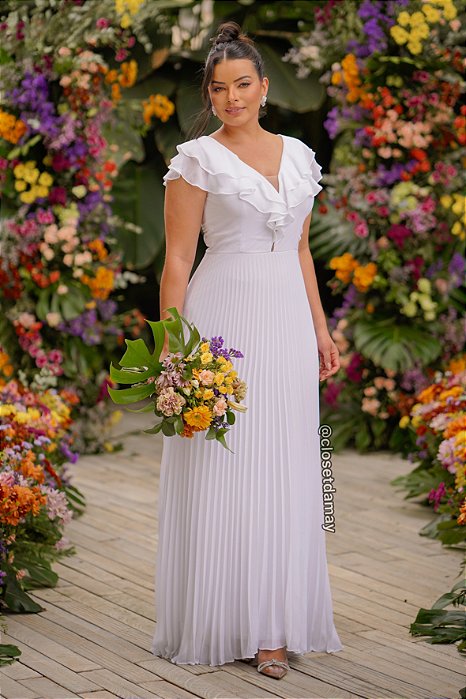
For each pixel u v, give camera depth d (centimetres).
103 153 600
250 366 319
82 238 600
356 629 362
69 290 594
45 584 399
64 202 587
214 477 319
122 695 303
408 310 609
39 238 586
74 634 351
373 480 575
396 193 591
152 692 305
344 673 323
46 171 591
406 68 586
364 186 610
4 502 362
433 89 589
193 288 328
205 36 755
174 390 300
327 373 354
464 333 623
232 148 321
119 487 555
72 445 602
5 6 574
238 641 325
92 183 594
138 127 671
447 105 588
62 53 557
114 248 747
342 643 348
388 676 321
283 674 319
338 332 638
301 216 325
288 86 723
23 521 405
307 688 311
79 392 625
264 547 320
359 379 638
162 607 332
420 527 489
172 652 332
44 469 436
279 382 321
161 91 742
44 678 314
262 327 320
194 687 309
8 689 304
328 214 661
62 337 610
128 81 586
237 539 320
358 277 615
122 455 633
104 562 431
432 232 615
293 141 331
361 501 532
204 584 322
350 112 607
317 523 333
